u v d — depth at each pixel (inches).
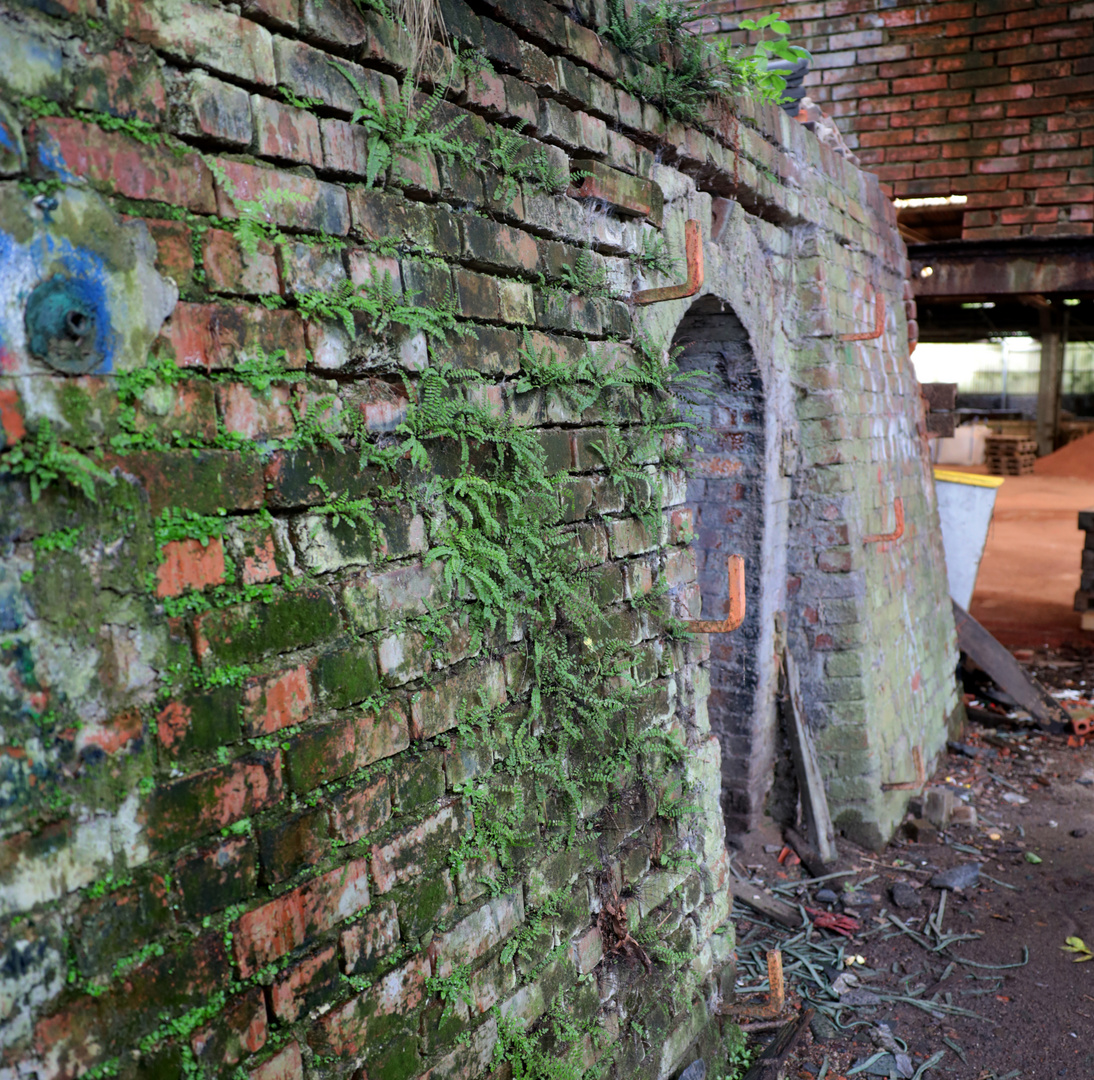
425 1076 63.0
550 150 78.2
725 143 120.3
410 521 63.2
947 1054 114.0
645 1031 88.2
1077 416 880.9
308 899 54.7
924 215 346.6
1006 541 490.3
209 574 49.3
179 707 47.5
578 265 83.1
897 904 148.0
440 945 64.6
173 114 47.1
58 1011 42.2
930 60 267.6
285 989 53.1
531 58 75.8
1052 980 127.7
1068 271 249.9
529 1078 72.2
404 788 62.0
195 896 48.2
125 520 44.9
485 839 69.3
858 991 125.5
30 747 41.1
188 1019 47.9
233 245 50.1
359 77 58.0
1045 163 257.9
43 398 41.4
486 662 70.4
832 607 167.5
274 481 52.7
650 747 92.0
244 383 51.0
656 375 95.3
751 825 164.1
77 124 42.7
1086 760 213.2
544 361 77.4
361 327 58.4
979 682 259.3
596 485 85.4
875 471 184.2
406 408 62.4
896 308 217.9
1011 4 256.4
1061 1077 109.3
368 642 59.2
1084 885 154.1
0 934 39.9
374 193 59.6
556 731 79.2
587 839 82.0
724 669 161.5
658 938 92.0
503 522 72.7
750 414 150.6
